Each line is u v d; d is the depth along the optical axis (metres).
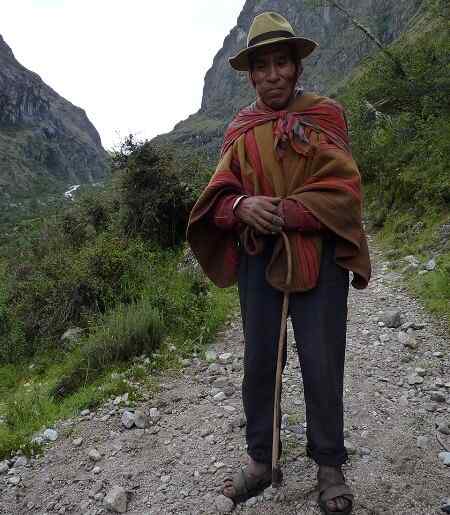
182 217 9.86
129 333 5.48
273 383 2.49
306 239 2.26
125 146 10.00
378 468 3.03
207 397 4.27
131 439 3.76
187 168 10.30
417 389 3.99
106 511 3.05
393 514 2.67
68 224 12.02
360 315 5.62
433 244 7.12
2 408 5.27
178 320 5.94
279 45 2.29
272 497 2.85
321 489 2.42
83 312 7.65
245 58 2.38
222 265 2.51
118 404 4.31
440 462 3.07
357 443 3.30
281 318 2.38
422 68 11.45
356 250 2.25
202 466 3.30
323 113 2.31
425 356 4.53
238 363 4.92
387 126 11.52
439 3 11.98
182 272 7.89
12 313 8.74
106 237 9.78
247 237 2.32
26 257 12.57
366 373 4.30
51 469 3.56
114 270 7.97
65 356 6.78
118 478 3.32
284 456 3.19
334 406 2.38
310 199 2.19
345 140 2.34
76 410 4.38
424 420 3.54
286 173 2.27
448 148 8.62
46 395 5.12
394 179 9.68
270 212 2.19
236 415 3.89
